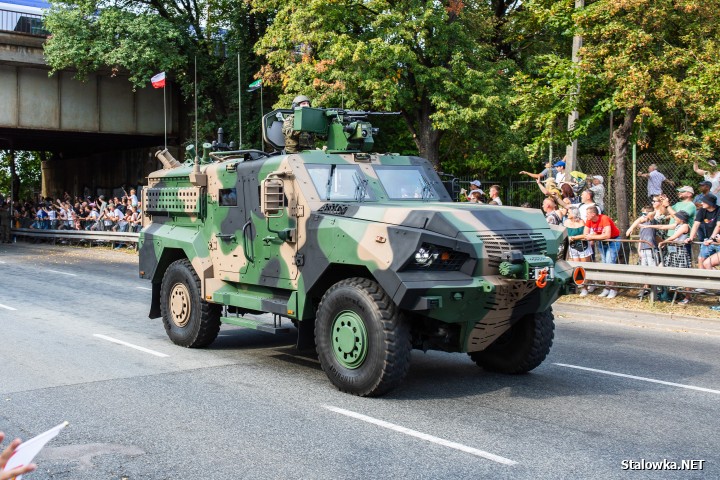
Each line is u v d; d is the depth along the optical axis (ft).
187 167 33.42
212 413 21.68
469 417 21.30
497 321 24.04
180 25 101.30
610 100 51.60
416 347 24.71
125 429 20.21
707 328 35.94
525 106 55.93
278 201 26.37
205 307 30.76
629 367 28.32
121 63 93.91
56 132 108.27
